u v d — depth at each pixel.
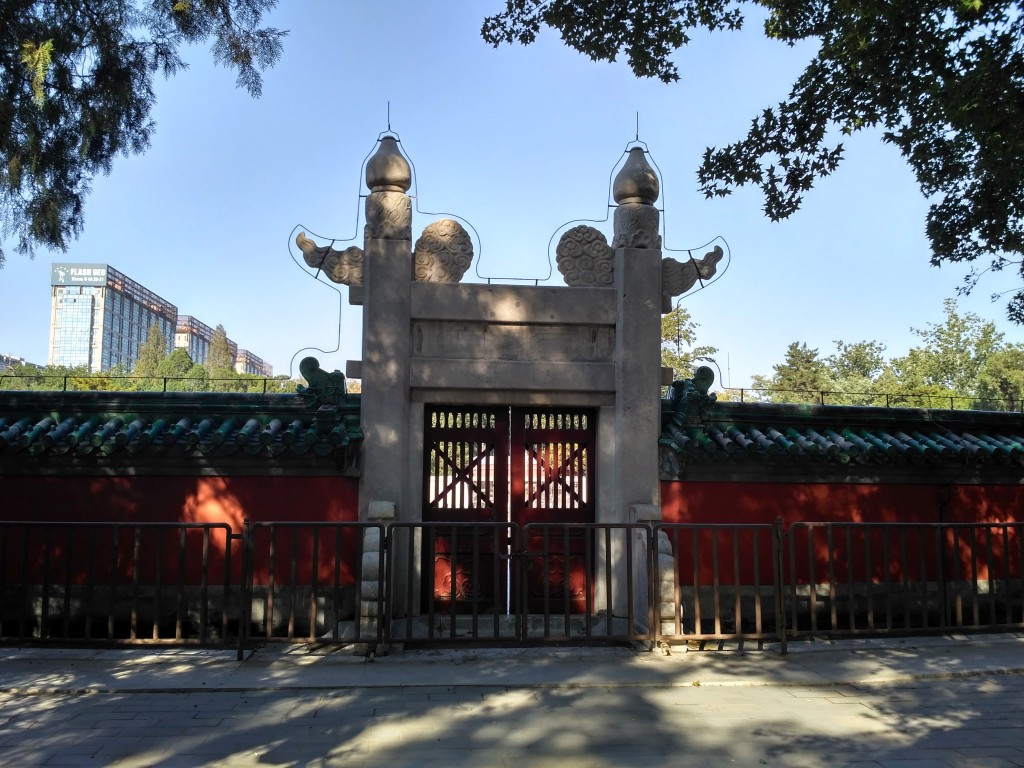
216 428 9.67
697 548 8.35
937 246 9.27
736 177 8.84
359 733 5.98
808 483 10.39
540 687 7.14
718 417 10.32
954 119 7.50
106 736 5.84
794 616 8.42
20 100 9.10
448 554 9.89
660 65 9.10
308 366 9.45
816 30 8.73
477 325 9.96
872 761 5.56
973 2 6.84
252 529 7.95
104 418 9.75
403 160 9.84
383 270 9.68
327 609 9.50
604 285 10.19
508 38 9.20
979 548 10.76
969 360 49.81
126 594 9.45
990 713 6.57
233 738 5.84
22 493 9.46
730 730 6.13
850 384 49.41
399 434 9.52
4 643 7.62
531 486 10.10
